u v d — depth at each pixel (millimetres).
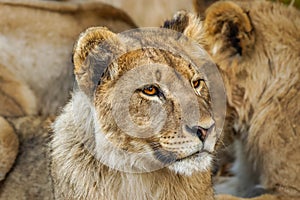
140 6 15492
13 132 10945
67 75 13289
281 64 11328
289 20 11516
